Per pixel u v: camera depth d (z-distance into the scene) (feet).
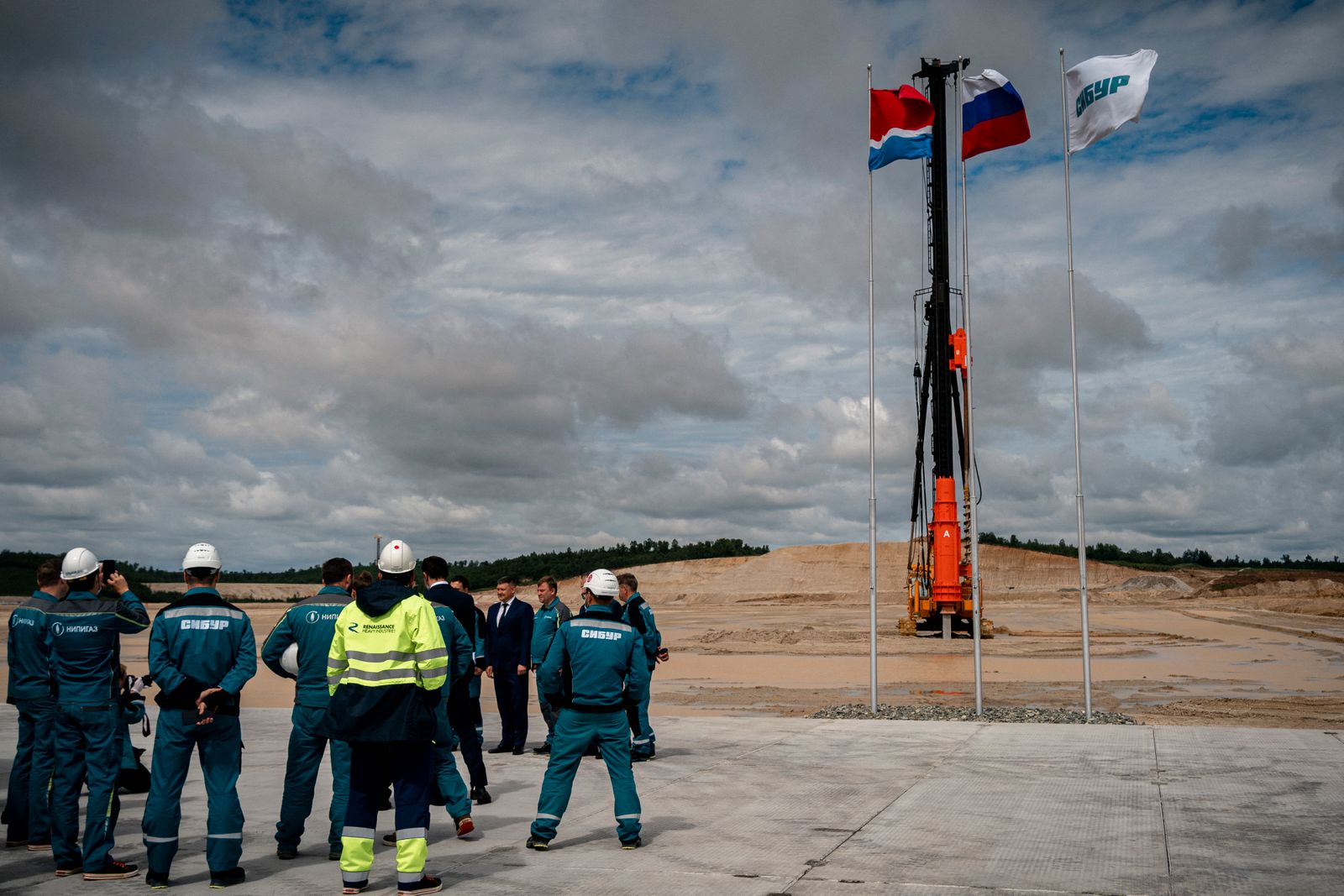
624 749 24.63
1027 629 162.91
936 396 120.98
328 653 24.40
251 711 53.98
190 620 22.02
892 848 23.72
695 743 41.06
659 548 486.38
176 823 21.84
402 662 20.89
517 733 40.32
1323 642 130.00
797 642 131.75
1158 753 36.88
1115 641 133.39
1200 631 154.81
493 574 451.94
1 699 63.16
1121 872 21.35
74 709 22.74
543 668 24.68
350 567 25.77
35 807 25.50
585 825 27.12
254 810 29.99
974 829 25.54
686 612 265.95
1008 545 368.27
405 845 20.67
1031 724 46.24
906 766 35.09
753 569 353.10
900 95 55.06
